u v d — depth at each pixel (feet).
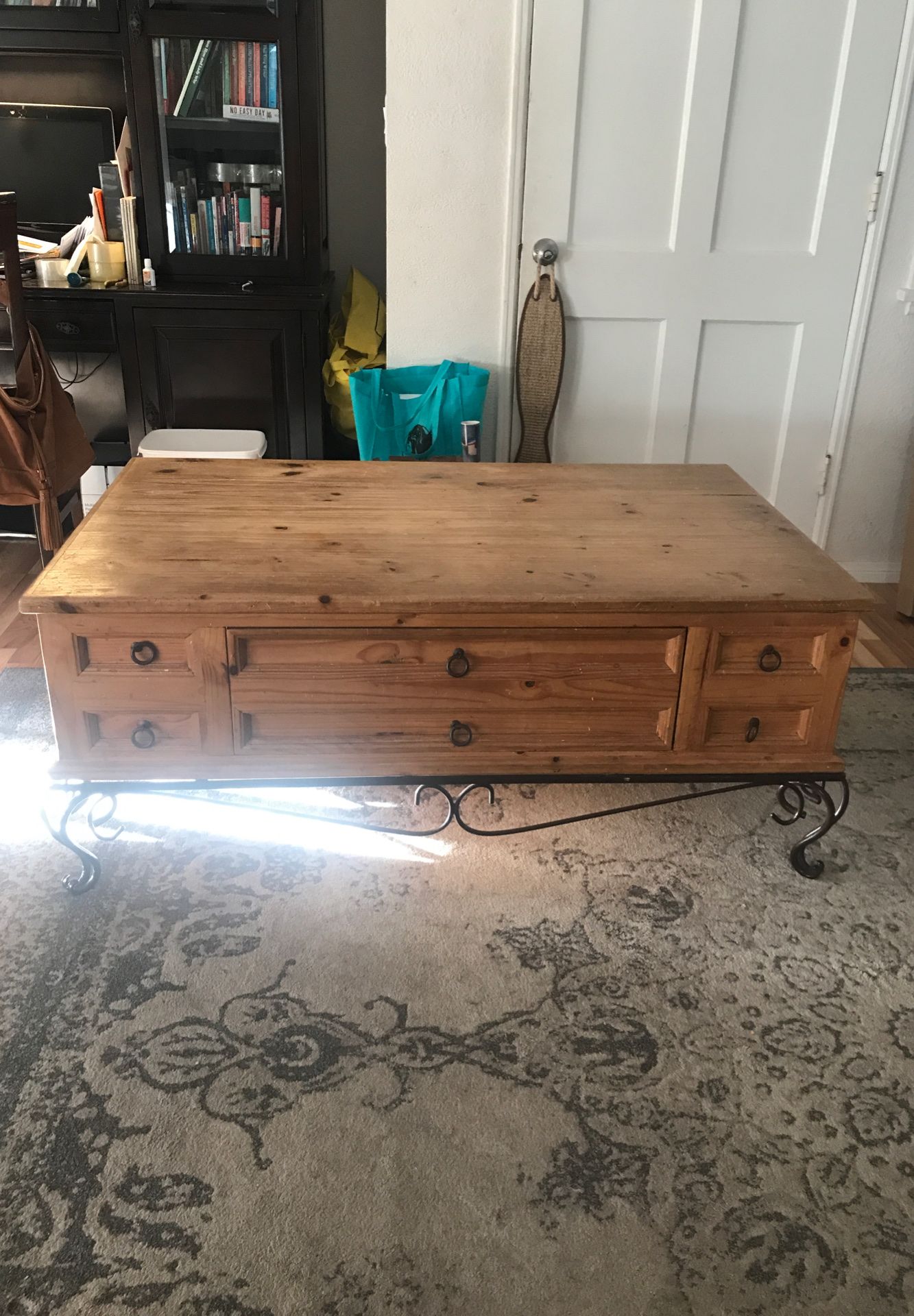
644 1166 4.51
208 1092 4.80
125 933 5.78
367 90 11.58
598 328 9.82
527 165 9.21
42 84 11.00
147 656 5.50
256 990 5.40
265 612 5.43
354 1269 4.06
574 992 5.44
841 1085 4.94
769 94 9.04
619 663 5.75
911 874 6.50
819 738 6.06
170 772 5.77
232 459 7.60
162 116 10.17
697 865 6.50
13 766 7.29
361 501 6.85
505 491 7.16
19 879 6.21
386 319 11.31
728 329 9.87
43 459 9.06
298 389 10.78
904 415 10.27
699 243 9.51
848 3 8.77
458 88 8.99
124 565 5.70
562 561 5.98
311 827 6.77
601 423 10.21
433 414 9.49
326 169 11.85
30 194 11.31
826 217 9.45
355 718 5.76
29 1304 3.90
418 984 5.47
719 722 5.98
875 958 5.77
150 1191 4.33
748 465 10.43
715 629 5.69
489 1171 4.47
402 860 6.46
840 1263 4.14
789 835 6.84
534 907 6.08
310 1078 4.88
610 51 8.86
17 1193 4.31
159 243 10.55
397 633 5.54
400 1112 4.72
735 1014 5.35
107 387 11.60
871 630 9.94
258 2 9.74
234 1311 3.90
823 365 10.01
